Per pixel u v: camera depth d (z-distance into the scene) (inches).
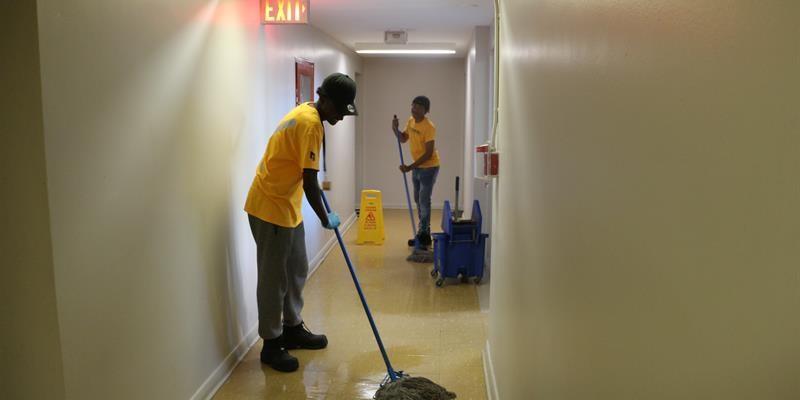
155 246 87.0
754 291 17.7
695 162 21.5
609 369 32.7
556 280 48.3
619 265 30.6
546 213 53.2
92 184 71.3
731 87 19.0
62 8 64.9
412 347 130.7
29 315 65.8
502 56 99.0
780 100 16.4
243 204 127.4
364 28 219.8
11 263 65.2
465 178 293.7
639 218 27.5
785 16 16.2
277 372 117.7
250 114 133.0
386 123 333.7
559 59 47.4
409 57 327.6
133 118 80.4
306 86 197.3
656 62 25.4
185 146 97.4
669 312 23.9
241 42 126.1
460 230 179.8
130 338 80.3
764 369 17.3
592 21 36.4
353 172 302.5
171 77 92.0
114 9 75.1
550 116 51.6
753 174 17.7
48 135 63.2
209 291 108.4
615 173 31.5
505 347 88.0
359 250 234.7
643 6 27.0
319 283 184.4
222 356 114.6
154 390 87.3
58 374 66.6
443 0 170.6
